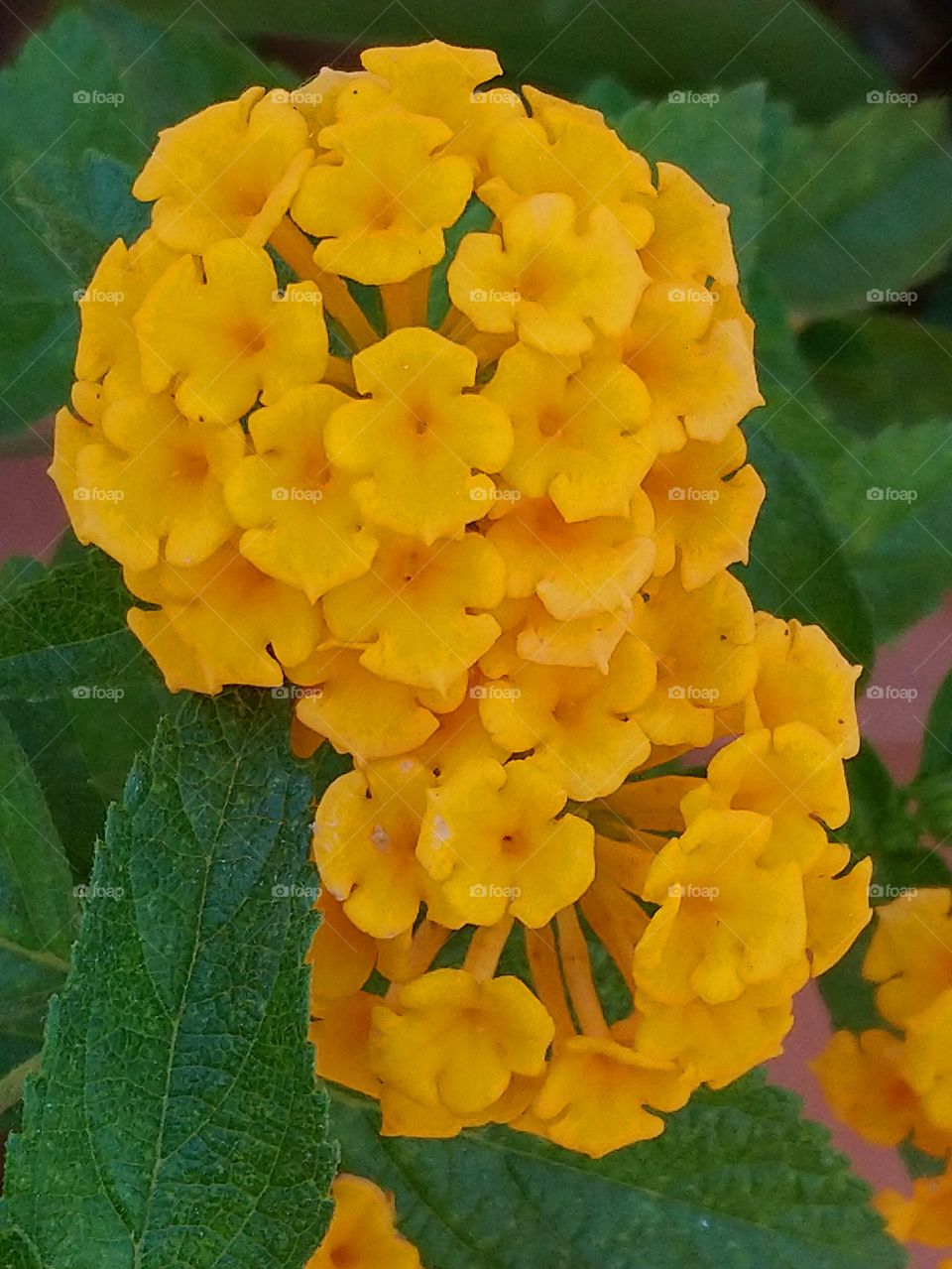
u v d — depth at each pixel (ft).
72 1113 0.26
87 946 0.26
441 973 0.26
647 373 0.26
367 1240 0.32
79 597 0.29
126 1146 0.26
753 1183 0.34
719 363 0.26
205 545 0.25
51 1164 0.26
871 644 0.36
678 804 0.28
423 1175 0.36
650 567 0.25
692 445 0.27
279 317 0.24
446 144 0.26
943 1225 0.33
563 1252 0.35
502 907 0.25
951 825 0.37
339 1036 0.29
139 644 0.29
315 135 0.26
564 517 0.24
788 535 0.36
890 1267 0.34
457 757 0.26
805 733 0.27
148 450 0.25
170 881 0.26
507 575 0.25
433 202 0.24
